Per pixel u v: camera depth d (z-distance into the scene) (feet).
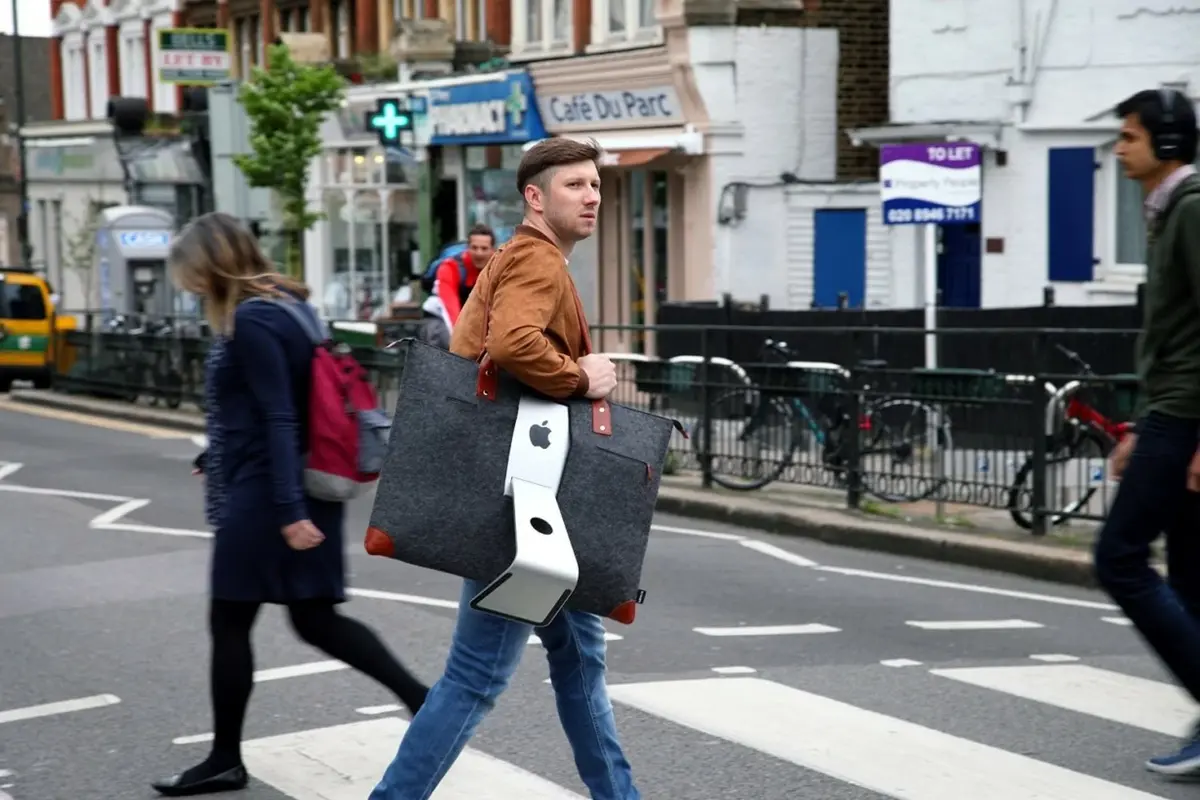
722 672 26.71
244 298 19.56
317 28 122.42
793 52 81.41
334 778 20.92
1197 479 19.86
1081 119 67.41
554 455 15.87
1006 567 37.55
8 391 104.53
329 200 114.83
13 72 234.17
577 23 91.04
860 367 44.37
